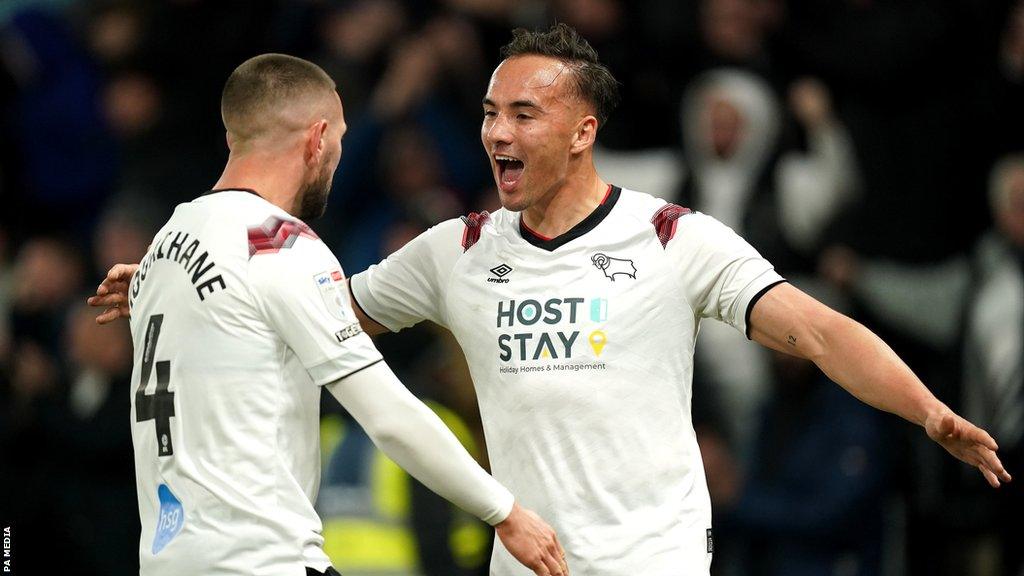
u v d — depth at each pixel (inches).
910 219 1245.1
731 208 1220.5
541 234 688.4
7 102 1483.8
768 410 1123.9
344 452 1018.1
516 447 681.0
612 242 682.2
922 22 1285.7
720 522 1111.0
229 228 649.6
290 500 640.4
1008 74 1298.0
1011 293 1161.4
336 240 1348.4
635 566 663.1
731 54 1284.4
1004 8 1304.1
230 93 674.8
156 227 1387.8
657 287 676.7
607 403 671.1
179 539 635.5
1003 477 615.2
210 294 642.8
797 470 1096.8
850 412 1097.4
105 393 1133.7
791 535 1089.4
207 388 638.5
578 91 681.6
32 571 1116.5
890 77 1288.1
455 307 698.2
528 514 641.0
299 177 677.3
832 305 1206.9
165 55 1475.1
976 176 1273.4
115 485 1122.7
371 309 725.3
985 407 1152.2
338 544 1000.2
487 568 1053.2
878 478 1086.4
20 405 1149.1
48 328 1310.3
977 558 1124.5
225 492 631.2
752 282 666.2
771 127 1232.8
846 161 1254.9
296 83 674.2
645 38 1311.5
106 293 722.8
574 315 675.4
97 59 1494.8
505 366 682.2
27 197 1481.3
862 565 1087.0
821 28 1310.3
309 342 636.1
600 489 669.9
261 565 628.1
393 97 1373.0
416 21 1443.2
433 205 1286.9
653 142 1286.9
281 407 644.7
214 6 1488.7
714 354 1186.0
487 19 1424.7
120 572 1114.1
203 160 1459.2
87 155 1471.5
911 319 1226.0
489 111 689.0
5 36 1480.1
